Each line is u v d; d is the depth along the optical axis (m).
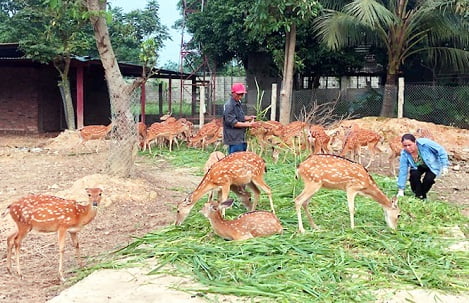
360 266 5.80
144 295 5.06
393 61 20.73
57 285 5.83
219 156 9.67
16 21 23.72
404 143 9.30
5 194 9.93
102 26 10.52
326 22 19.97
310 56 22.84
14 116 23.50
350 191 7.12
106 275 5.68
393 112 20.09
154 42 10.52
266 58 25.89
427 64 23.42
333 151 13.94
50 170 12.48
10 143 19.11
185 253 6.09
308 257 5.95
